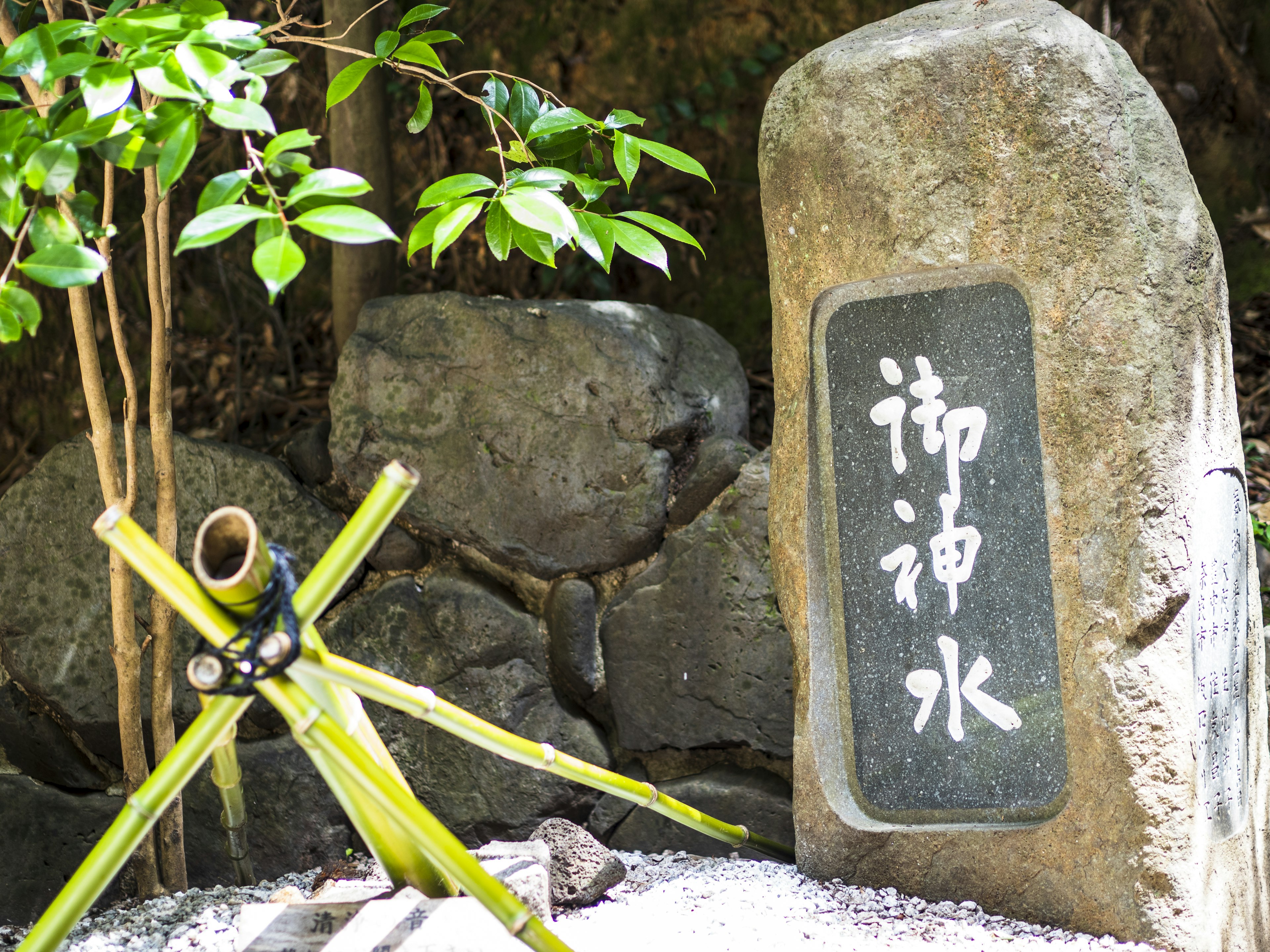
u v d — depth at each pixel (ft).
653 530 9.80
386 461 9.98
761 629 9.54
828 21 15.79
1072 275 7.84
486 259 15.61
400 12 15.76
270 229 4.99
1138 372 7.76
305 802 9.73
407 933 5.96
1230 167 15.92
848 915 7.97
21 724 9.86
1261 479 12.37
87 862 5.30
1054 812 8.00
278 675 5.09
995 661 8.19
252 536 4.83
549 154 7.75
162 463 8.34
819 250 8.48
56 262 5.26
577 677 9.92
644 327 10.39
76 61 5.41
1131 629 7.73
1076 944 7.46
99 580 9.84
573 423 9.81
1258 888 8.26
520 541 9.84
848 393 8.63
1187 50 16.24
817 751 8.61
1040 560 8.04
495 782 9.73
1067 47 7.85
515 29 16.28
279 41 7.87
